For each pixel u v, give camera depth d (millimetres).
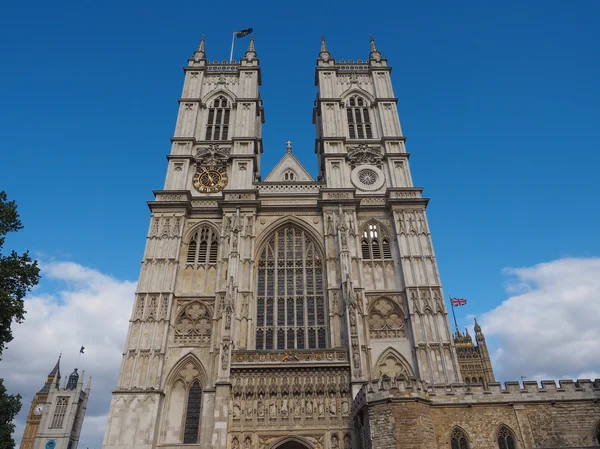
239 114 64375
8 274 33062
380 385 33312
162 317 47500
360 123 65500
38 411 128375
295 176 61906
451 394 34312
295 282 51875
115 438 40625
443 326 47406
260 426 40469
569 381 35031
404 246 52969
